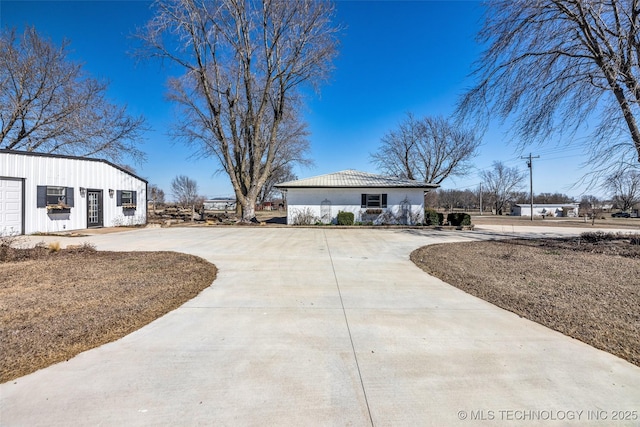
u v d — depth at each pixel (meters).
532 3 9.48
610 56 9.18
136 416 1.96
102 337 3.10
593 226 23.42
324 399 2.16
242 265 6.75
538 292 4.75
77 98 18.05
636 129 8.99
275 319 3.67
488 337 3.19
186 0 15.71
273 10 16.98
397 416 1.99
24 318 3.54
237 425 1.89
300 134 29.44
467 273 6.08
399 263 7.12
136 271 5.96
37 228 12.91
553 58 10.08
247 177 20.02
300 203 18.95
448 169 33.78
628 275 5.82
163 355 2.77
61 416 1.96
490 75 10.78
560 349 2.92
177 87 19.03
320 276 5.84
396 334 3.27
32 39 16.52
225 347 2.94
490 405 2.10
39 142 17.66
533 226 22.86
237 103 20.20
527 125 10.76
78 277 5.48
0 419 1.92
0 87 15.72
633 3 8.80
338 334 3.26
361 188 18.78
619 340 3.08
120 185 17.12
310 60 17.88
